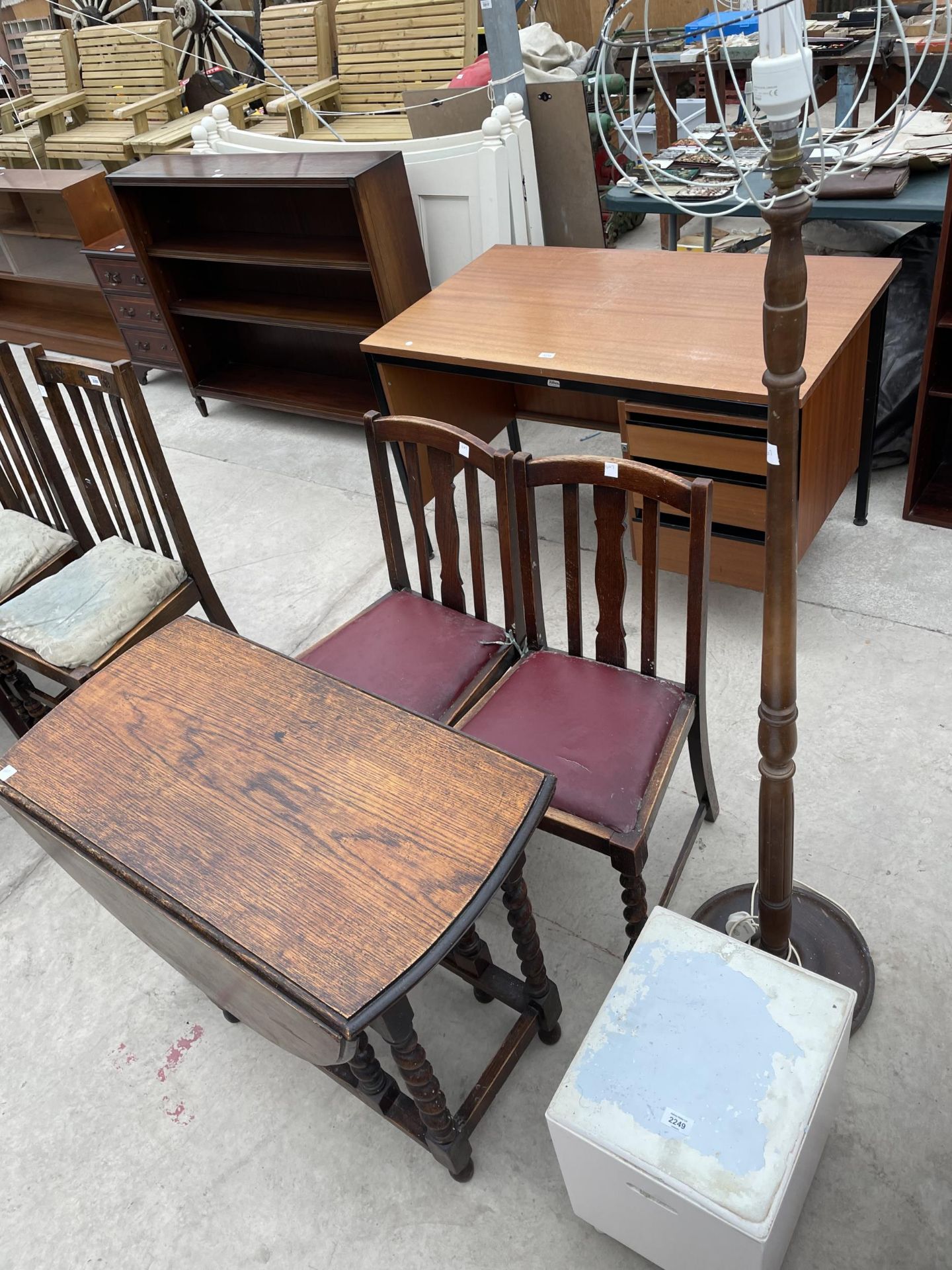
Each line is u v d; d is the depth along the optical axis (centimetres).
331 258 338
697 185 286
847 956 179
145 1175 172
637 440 235
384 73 432
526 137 332
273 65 486
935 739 219
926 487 289
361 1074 153
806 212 101
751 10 93
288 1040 132
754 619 260
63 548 263
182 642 178
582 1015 183
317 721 155
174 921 129
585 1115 128
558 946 195
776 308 108
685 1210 123
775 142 97
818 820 206
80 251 439
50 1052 194
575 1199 145
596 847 163
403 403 276
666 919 150
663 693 181
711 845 207
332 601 303
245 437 411
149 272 392
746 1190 119
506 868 128
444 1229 158
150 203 383
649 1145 124
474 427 313
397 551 215
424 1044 184
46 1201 171
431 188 330
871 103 470
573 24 498
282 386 409
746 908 190
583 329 244
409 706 188
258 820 140
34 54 578
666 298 251
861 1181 153
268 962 121
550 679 188
